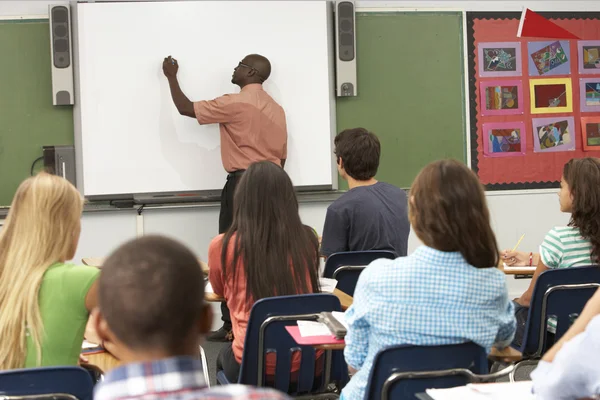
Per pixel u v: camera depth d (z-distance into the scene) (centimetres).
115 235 528
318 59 540
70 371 182
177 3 521
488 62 569
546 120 579
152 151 526
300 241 255
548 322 298
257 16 530
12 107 518
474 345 192
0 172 519
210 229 539
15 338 194
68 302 196
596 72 584
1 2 513
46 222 198
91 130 519
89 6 514
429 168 189
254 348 244
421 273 188
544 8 573
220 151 531
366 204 347
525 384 160
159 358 87
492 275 191
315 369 258
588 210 294
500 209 578
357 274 327
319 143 545
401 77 560
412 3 558
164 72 514
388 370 191
